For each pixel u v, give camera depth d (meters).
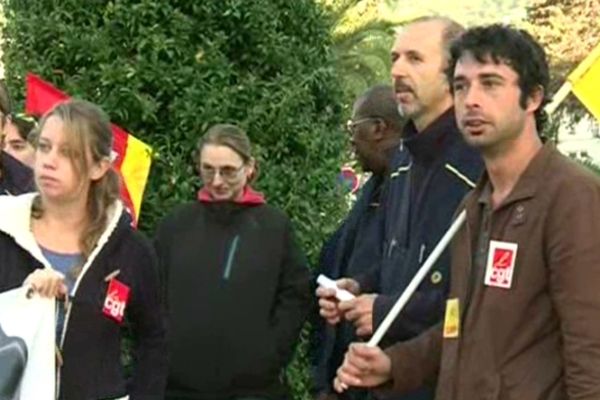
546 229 3.37
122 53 6.48
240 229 5.78
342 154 6.94
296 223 6.54
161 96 6.45
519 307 3.39
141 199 6.19
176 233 5.83
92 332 4.02
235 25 6.59
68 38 6.49
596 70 5.58
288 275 5.80
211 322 5.67
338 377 3.97
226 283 5.71
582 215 3.32
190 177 6.44
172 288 5.74
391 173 4.67
